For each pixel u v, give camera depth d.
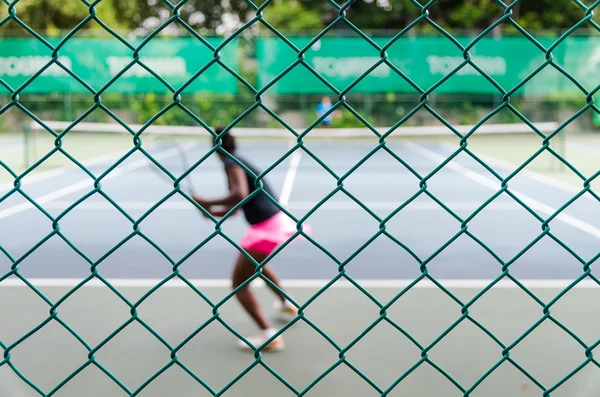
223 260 6.61
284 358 3.97
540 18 26.86
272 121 21.23
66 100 20.14
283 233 4.09
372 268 6.25
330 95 21.19
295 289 5.47
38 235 7.88
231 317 4.76
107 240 7.61
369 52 20.92
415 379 3.64
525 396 3.42
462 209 9.75
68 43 19.78
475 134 21.77
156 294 5.32
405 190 11.78
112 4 26.75
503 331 4.42
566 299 5.16
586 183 1.62
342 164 15.93
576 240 7.55
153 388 3.53
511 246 7.25
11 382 3.58
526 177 13.42
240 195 3.98
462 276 5.94
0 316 4.73
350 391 3.51
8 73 19.62
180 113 20.61
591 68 20.19
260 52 20.77
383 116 21.45
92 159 16.39
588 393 3.44
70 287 5.53
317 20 26.56
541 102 20.75
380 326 4.53
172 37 20.11
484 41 20.62
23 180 12.73
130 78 20.09
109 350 4.08
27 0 25.17
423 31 26.73
